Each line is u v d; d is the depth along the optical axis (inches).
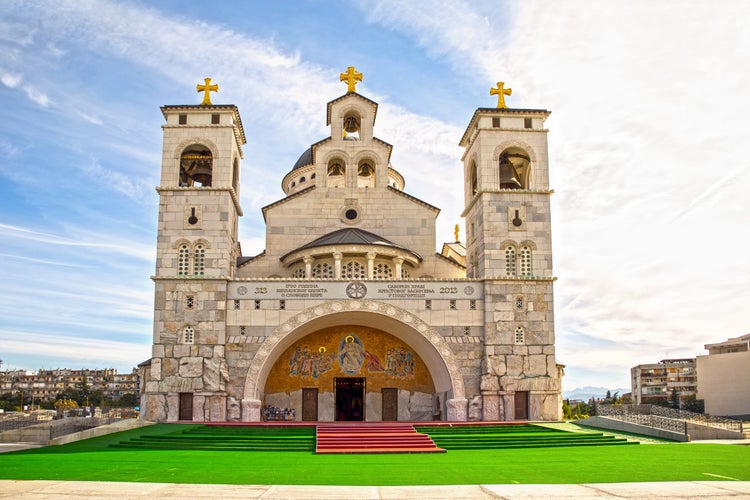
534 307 1978.3
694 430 1626.5
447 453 1333.7
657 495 835.4
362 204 2276.1
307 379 2080.5
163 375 1887.3
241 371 1911.9
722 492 855.1
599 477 991.6
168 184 2018.9
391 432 1561.3
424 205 2284.7
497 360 1937.7
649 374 5925.2
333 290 1966.0
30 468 1073.5
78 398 6939.0
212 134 2053.4
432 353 1991.9
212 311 1929.1
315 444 1413.6
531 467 1104.8
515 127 2108.8
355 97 2349.9
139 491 855.1
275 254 2229.3
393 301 1971.0
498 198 2048.5
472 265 2164.1
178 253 1975.9
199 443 1432.1
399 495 838.5
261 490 869.2
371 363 2108.8
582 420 1873.8
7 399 6614.2
